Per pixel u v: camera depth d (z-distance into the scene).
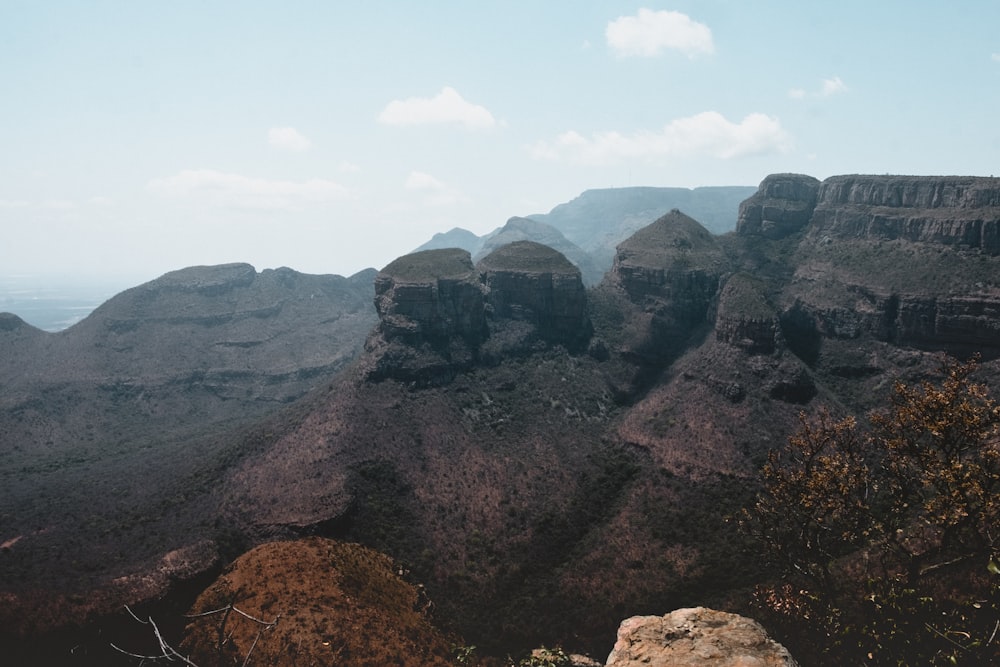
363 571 68.19
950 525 29.88
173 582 64.25
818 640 30.72
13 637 58.09
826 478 33.69
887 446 33.84
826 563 34.62
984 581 30.95
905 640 27.72
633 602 70.12
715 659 22.56
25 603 60.91
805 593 33.19
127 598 61.69
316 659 50.53
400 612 63.59
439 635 63.66
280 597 57.31
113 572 66.56
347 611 56.91
